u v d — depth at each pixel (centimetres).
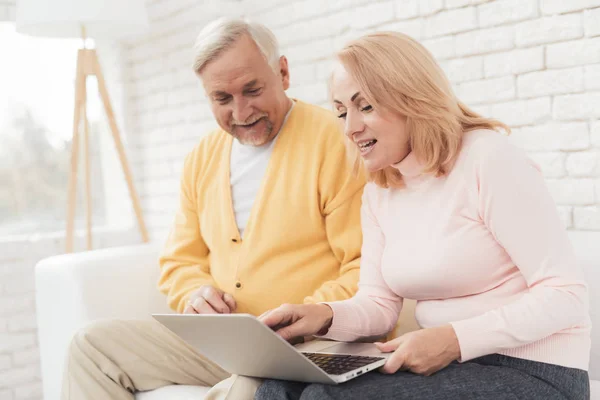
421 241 146
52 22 293
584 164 208
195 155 211
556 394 129
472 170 139
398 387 122
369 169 150
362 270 165
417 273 145
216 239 199
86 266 214
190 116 341
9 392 330
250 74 181
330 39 275
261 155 196
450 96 144
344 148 187
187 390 174
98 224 379
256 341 122
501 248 138
